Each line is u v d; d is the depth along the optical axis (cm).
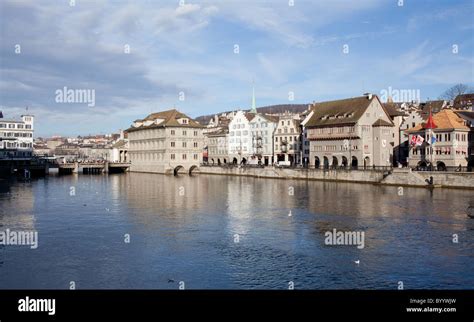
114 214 5478
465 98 14662
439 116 10144
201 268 3150
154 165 16262
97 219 5106
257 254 3519
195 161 15950
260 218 5156
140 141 17275
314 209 5831
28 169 14300
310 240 3994
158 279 2922
